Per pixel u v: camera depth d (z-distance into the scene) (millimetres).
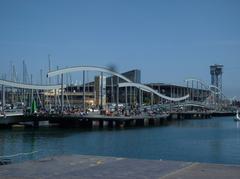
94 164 19094
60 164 19109
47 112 128750
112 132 112250
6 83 131250
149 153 65375
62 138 90188
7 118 115375
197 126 157250
